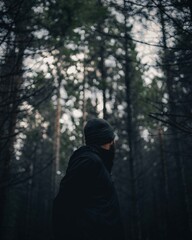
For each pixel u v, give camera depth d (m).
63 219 1.54
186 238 18.50
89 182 1.59
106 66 16.64
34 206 28.89
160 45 4.49
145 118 14.98
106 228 1.57
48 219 25.27
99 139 1.80
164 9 4.29
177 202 22.73
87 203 1.58
